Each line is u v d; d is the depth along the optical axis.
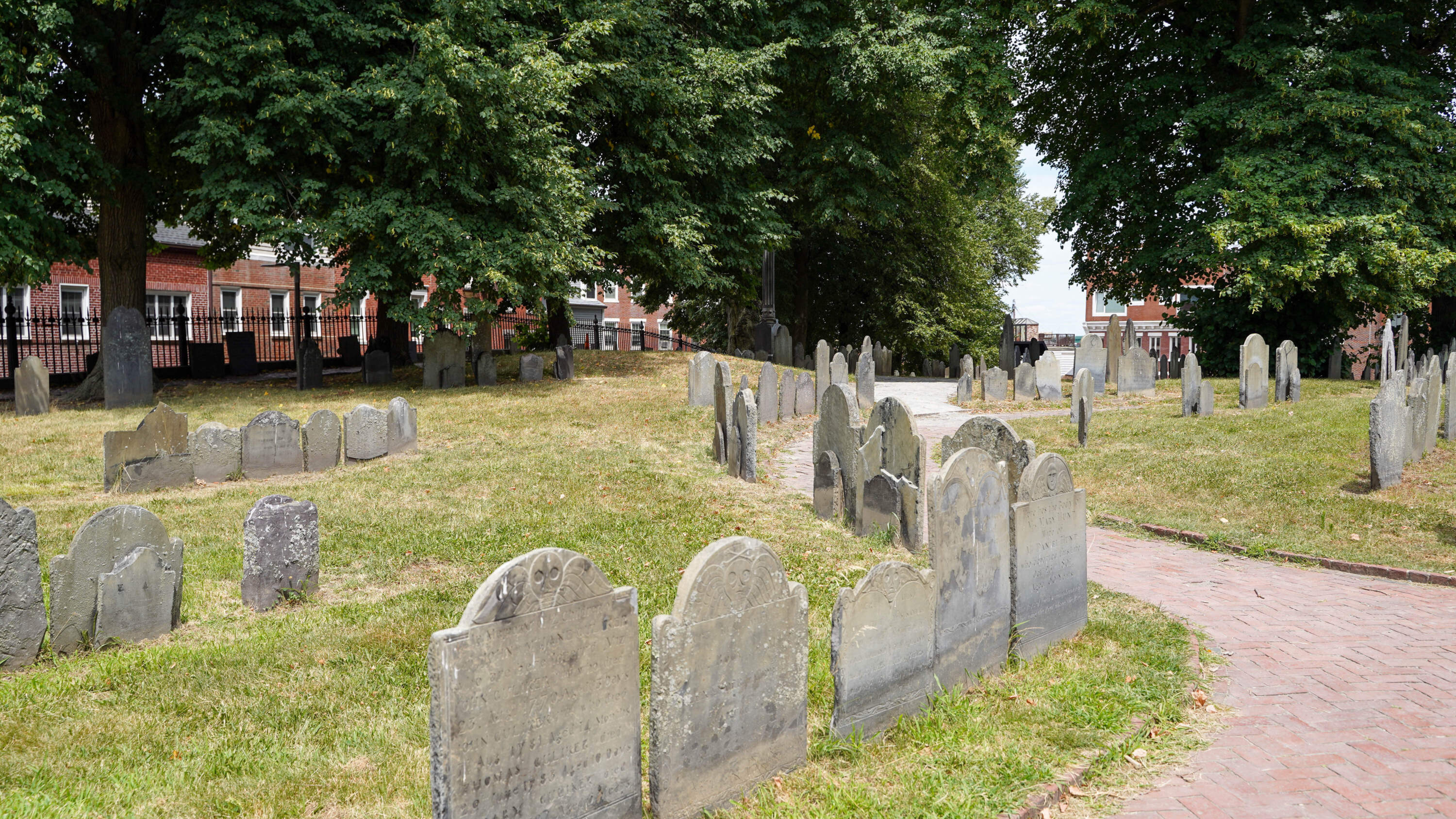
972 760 4.52
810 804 4.16
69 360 30.05
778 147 26.59
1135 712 5.21
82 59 18.98
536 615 3.59
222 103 17.56
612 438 14.55
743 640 4.25
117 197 20.45
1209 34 25.44
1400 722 5.23
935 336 41.62
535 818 3.62
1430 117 21.55
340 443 13.01
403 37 18.78
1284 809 4.25
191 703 5.27
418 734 4.85
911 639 5.04
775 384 17.25
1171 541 10.02
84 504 10.30
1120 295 29.75
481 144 19.20
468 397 19.03
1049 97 28.89
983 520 5.61
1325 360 25.25
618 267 27.12
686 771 4.04
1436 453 13.07
